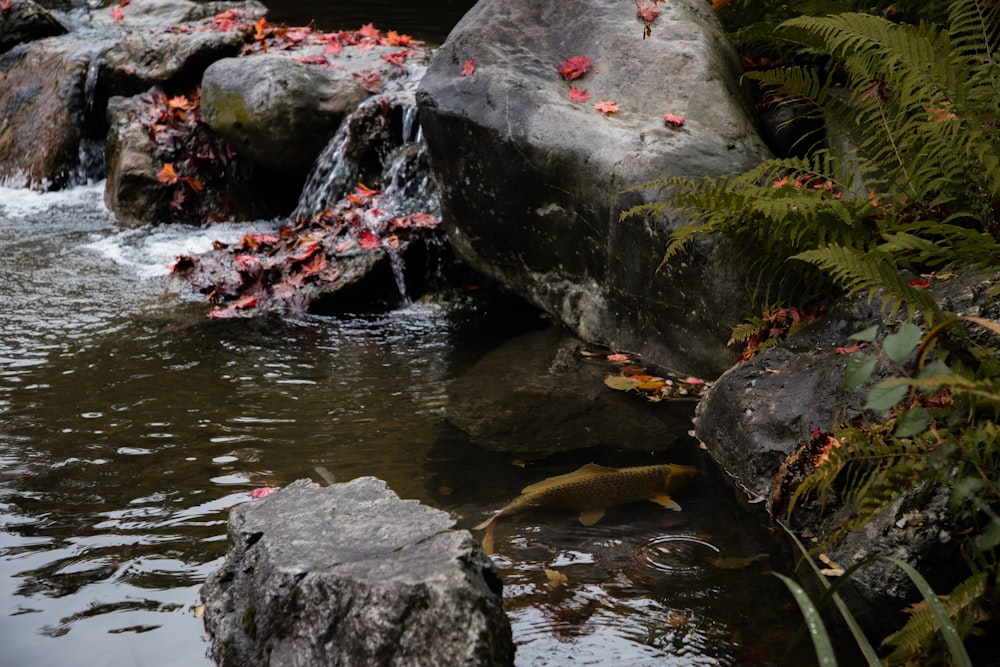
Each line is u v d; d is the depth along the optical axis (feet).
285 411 15.16
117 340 17.99
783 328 14.33
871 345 12.35
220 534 11.71
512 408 15.17
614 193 16.38
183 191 25.98
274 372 16.71
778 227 13.48
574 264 17.71
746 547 11.42
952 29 15.05
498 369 16.70
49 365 16.83
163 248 23.81
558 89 18.25
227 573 10.15
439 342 18.13
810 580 10.71
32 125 29.45
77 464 13.44
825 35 15.49
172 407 15.28
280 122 24.91
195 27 32.17
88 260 22.70
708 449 13.78
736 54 19.53
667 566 11.04
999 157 12.82
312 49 28.40
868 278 10.91
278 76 25.09
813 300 14.39
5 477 13.08
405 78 26.17
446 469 13.29
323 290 19.74
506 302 20.07
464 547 9.29
